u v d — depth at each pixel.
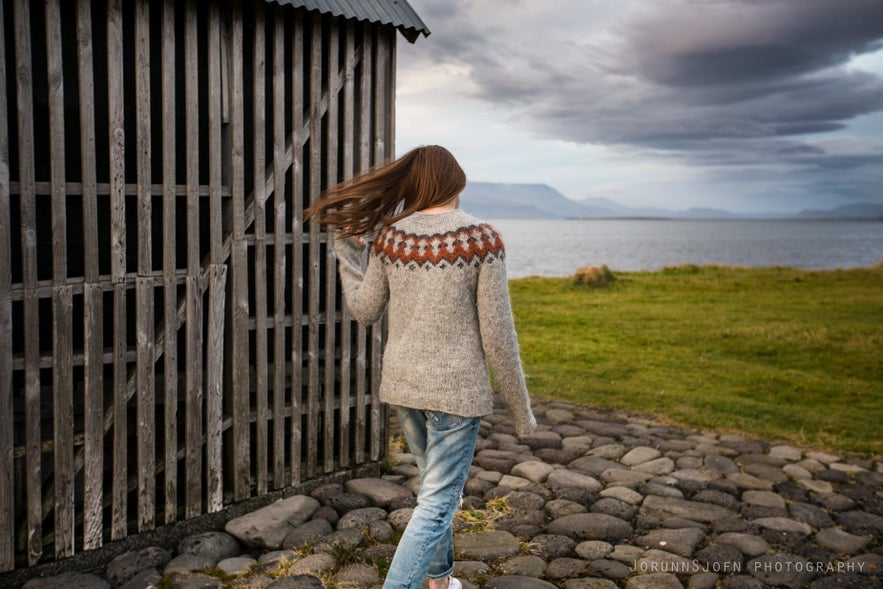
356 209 2.51
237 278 3.47
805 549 3.37
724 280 20.25
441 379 2.25
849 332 11.40
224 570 3.00
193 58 3.18
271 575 2.97
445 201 2.42
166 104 3.12
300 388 3.84
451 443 2.31
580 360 8.95
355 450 4.19
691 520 3.70
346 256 2.60
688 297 16.66
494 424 5.61
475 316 2.32
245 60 3.72
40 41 3.16
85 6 2.84
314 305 3.84
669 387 7.41
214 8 3.23
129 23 3.40
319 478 4.00
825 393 7.41
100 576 3.01
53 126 2.80
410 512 3.55
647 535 3.48
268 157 3.75
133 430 3.59
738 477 4.40
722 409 6.39
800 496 4.12
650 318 13.10
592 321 12.56
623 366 8.57
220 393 3.47
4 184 2.72
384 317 4.23
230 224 3.45
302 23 3.59
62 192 2.85
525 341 10.29
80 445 3.12
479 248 2.26
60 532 2.97
